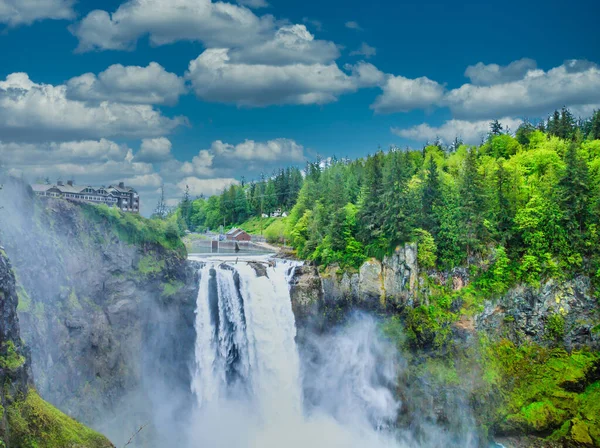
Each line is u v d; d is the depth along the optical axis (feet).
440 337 280.31
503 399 264.72
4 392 143.54
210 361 271.08
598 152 372.79
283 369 287.48
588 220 287.69
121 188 348.79
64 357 209.67
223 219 574.56
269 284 286.66
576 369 266.16
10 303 152.56
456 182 319.68
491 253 291.79
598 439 243.60
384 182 297.74
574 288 280.31
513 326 283.18
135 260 249.75
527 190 319.27
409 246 289.94
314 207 358.84
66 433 154.71
